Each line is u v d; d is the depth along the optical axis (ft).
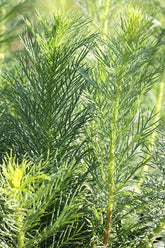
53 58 2.48
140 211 3.01
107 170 2.55
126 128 2.35
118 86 2.26
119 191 2.61
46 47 2.44
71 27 2.52
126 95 2.27
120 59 2.16
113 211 2.60
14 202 1.99
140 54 2.20
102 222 2.51
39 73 2.55
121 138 2.52
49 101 2.57
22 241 2.13
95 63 2.54
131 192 2.65
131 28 2.18
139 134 2.35
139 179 3.28
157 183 2.86
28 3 5.26
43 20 2.65
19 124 2.91
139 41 2.34
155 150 2.90
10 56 4.52
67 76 2.73
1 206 2.17
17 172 1.93
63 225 2.27
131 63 2.27
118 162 2.57
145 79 2.44
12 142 2.83
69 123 2.67
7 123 2.90
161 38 2.35
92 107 2.47
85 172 2.69
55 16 2.47
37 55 2.66
